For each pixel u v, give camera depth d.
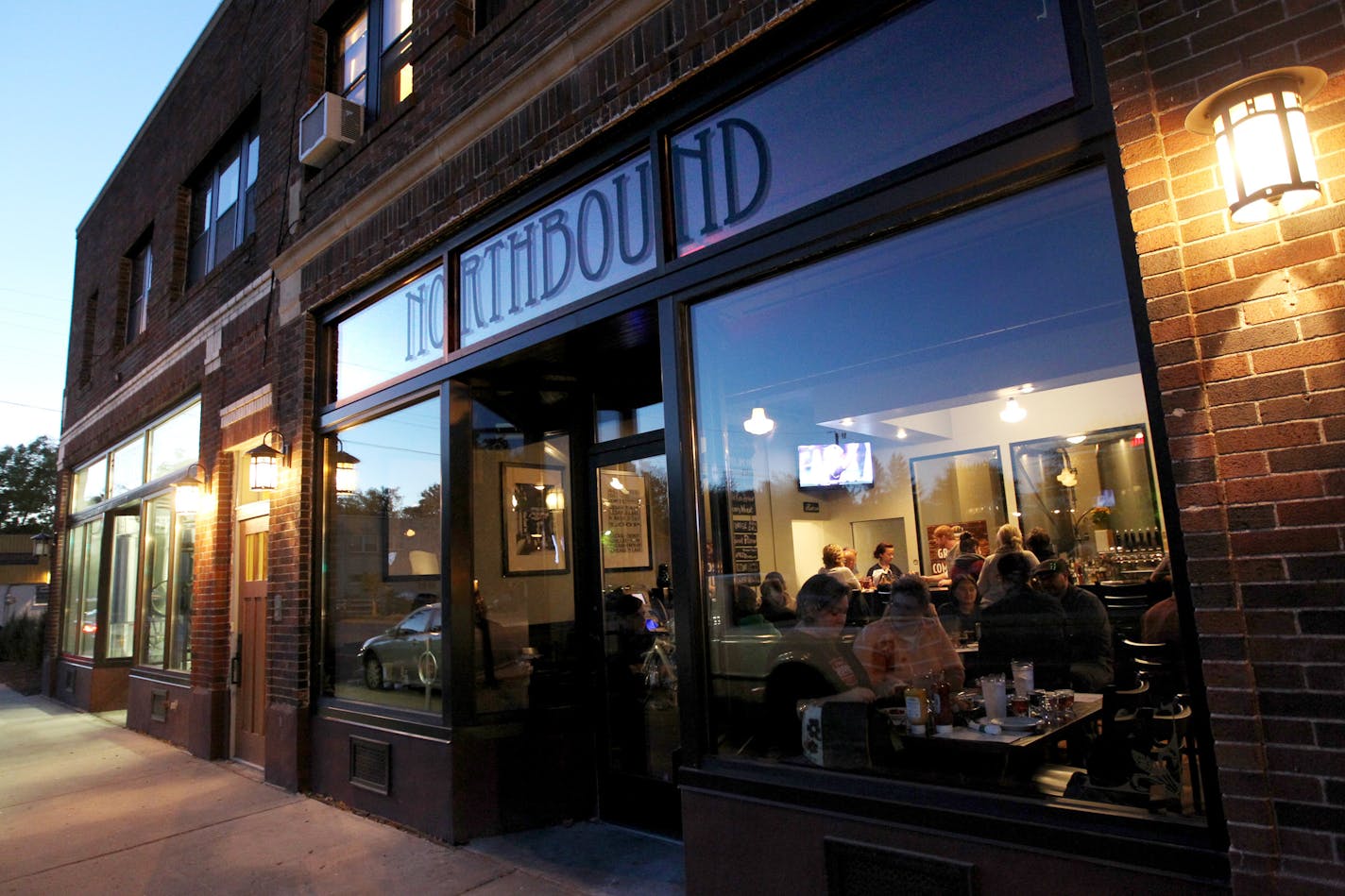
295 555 6.57
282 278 7.30
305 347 6.83
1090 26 2.89
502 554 5.50
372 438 6.27
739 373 4.12
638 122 4.37
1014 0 3.17
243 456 8.23
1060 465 3.73
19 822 6.02
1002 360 3.87
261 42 8.33
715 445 4.02
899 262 3.52
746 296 3.92
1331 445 2.30
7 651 20.38
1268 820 2.29
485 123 5.21
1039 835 2.74
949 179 3.18
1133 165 2.67
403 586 5.73
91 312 13.62
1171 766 2.77
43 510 46.22
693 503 3.88
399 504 5.88
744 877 3.47
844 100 3.62
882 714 3.45
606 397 5.62
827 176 3.64
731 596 3.92
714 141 4.09
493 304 5.29
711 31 3.95
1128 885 2.56
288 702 6.53
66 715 11.56
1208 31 2.59
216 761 7.86
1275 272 2.42
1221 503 2.43
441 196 5.57
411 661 5.59
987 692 3.37
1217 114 2.44
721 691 3.81
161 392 9.99
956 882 2.89
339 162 6.71
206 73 9.66
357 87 7.07
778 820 3.39
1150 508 3.38
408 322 6.01
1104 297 3.08
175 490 9.57
